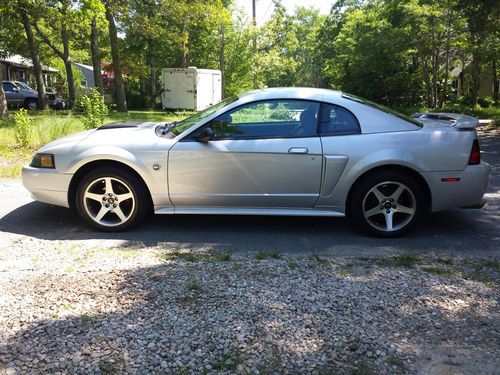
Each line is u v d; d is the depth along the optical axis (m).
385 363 2.44
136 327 2.72
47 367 2.36
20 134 10.09
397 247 4.44
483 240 4.66
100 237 4.64
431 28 29.84
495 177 7.70
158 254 4.11
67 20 19.14
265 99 4.70
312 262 3.90
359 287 3.34
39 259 3.91
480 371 2.40
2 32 28.23
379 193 4.68
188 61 36.72
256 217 5.43
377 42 32.62
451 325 2.84
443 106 33.97
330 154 4.57
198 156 4.61
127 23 23.47
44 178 4.76
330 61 48.59
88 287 3.26
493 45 27.64
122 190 4.77
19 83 28.19
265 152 4.58
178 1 23.14
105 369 2.34
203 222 5.20
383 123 4.66
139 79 35.53
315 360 2.45
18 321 2.78
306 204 4.74
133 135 4.83
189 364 2.40
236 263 3.84
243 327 2.74
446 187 4.62
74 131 11.10
